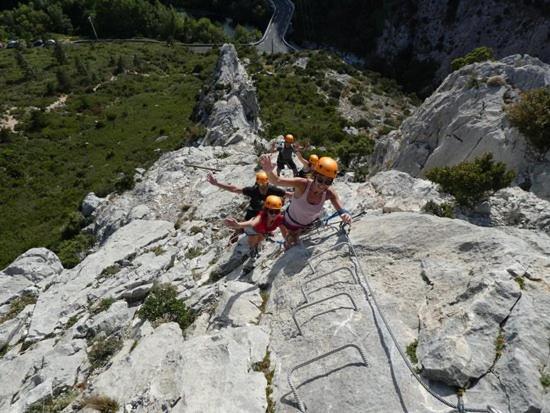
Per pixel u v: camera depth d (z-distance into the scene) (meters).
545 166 19.59
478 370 5.95
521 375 5.65
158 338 10.02
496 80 24.09
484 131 22.58
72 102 77.94
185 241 18.48
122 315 13.18
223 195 22.64
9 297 20.80
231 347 7.72
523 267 7.07
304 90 85.94
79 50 114.12
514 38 107.44
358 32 131.75
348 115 79.19
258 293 9.55
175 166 30.44
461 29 114.06
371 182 16.17
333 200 9.33
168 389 7.48
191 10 160.62
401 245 8.65
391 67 124.00
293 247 10.02
